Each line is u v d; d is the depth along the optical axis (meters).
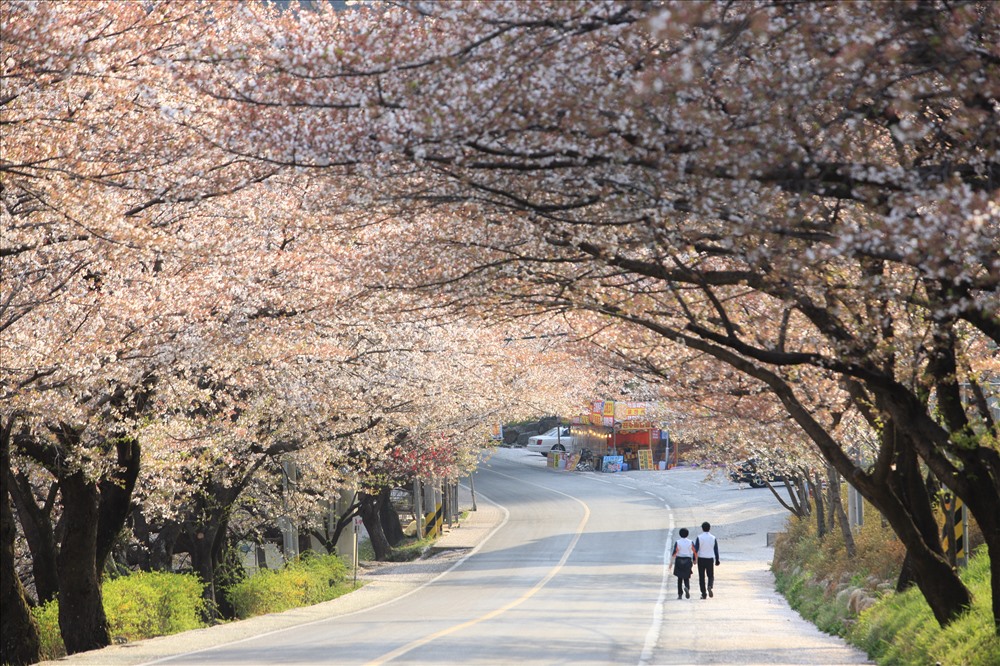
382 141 33.81
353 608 105.62
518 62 30.69
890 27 27.25
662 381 71.44
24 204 52.44
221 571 110.19
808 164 30.62
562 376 118.38
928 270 29.66
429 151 34.25
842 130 32.03
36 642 66.25
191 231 63.28
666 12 26.20
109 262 56.31
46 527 81.56
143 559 110.81
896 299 37.84
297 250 65.94
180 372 74.06
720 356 48.69
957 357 44.47
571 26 29.88
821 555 111.12
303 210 49.91
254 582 110.50
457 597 113.44
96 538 74.44
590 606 99.00
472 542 190.00
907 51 28.03
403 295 54.16
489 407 125.62
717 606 98.81
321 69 33.22
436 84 31.44
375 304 65.81
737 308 51.91
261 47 36.66
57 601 79.56
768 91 28.59
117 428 68.50
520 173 35.72
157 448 79.88
